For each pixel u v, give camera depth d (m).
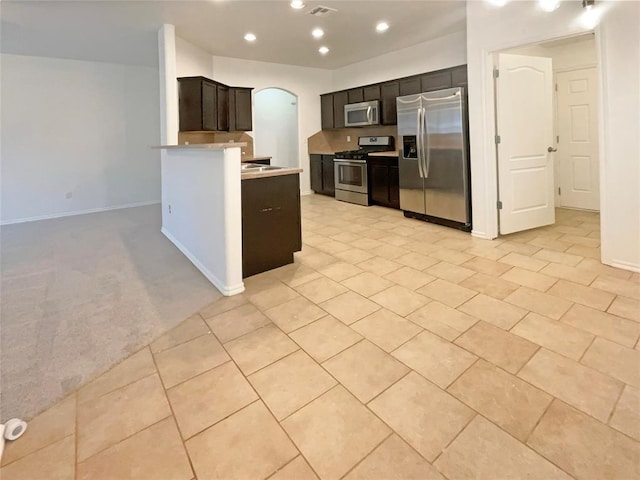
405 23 4.72
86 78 6.23
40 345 2.18
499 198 4.02
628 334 2.08
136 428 1.53
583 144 5.16
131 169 6.91
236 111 6.03
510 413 1.54
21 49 5.31
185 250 3.94
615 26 2.83
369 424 1.52
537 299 2.56
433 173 4.67
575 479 1.24
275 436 1.47
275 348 2.09
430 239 4.16
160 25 4.42
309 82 7.38
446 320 2.33
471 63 3.87
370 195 6.22
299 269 3.35
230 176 2.72
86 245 4.38
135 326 2.39
